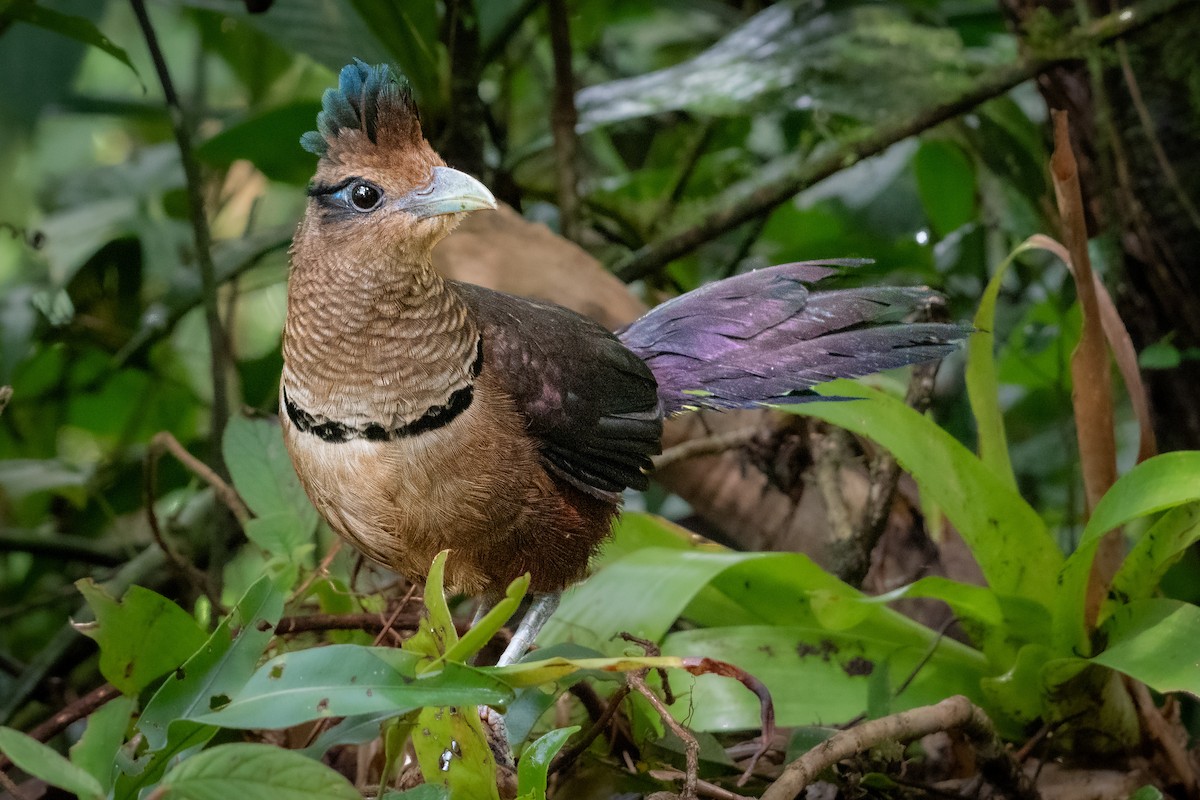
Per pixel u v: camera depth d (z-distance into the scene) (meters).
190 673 5.12
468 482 6.59
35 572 11.44
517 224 9.54
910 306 7.88
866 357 7.58
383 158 6.48
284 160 10.86
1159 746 7.44
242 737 6.08
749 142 13.83
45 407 11.73
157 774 4.88
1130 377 7.45
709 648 7.49
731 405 7.63
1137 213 9.62
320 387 6.53
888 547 9.64
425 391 6.50
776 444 9.45
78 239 12.38
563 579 7.21
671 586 7.31
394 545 6.75
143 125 14.75
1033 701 7.33
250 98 13.02
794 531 9.48
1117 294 9.62
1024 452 11.68
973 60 10.75
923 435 7.27
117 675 5.84
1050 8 9.97
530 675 4.91
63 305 11.50
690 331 7.95
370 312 6.44
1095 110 9.78
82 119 14.70
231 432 7.84
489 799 5.32
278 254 12.09
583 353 7.17
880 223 12.62
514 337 6.93
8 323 11.38
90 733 6.27
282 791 4.29
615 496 7.30
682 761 6.87
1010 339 10.62
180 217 12.66
